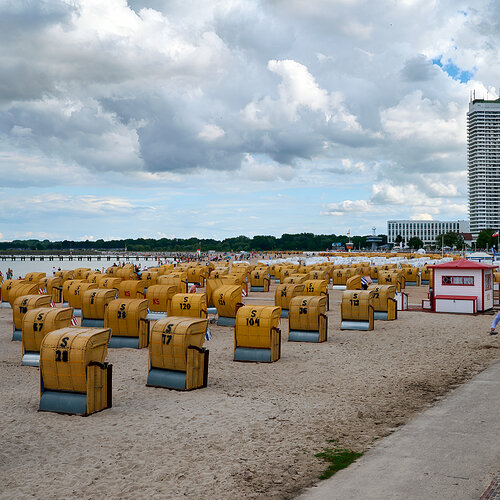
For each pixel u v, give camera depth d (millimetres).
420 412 10891
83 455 8820
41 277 40812
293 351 18203
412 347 18672
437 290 28672
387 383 13602
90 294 21969
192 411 11258
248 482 7684
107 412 11242
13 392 13086
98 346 11438
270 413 11078
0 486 7656
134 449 9070
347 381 13891
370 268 51750
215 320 25000
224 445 9211
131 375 14672
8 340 20641
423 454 8508
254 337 16438
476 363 15789
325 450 8875
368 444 9117
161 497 7250
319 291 29906
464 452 8539
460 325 23562
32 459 8672
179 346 12938
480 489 7172
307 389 13102
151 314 25062
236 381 14000
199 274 50438
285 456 8648
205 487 7539
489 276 28875
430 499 6910
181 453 8859
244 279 39469
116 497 7270
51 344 11297
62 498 7258
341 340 20312
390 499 6957
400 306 29438
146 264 177500
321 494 7199
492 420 10188
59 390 11344
